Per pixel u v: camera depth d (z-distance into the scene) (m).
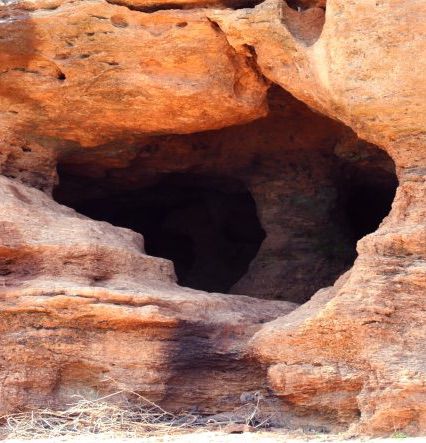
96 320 12.76
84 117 14.38
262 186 16.98
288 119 15.96
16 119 14.38
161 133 14.80
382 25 11.95
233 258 19.27
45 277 13.09
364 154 15.95
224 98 13.81
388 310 11.71
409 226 12.10
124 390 12.67
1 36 13.66
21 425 12.23
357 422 11.56
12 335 12.76
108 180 17.06
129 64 13.66
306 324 12.23
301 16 13.08
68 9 13.46
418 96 12.02
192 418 12.64
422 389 11.13
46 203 14.17
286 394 12.27
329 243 16.73
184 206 19.17
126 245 13.85
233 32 13.18
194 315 13.08
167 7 13.48
